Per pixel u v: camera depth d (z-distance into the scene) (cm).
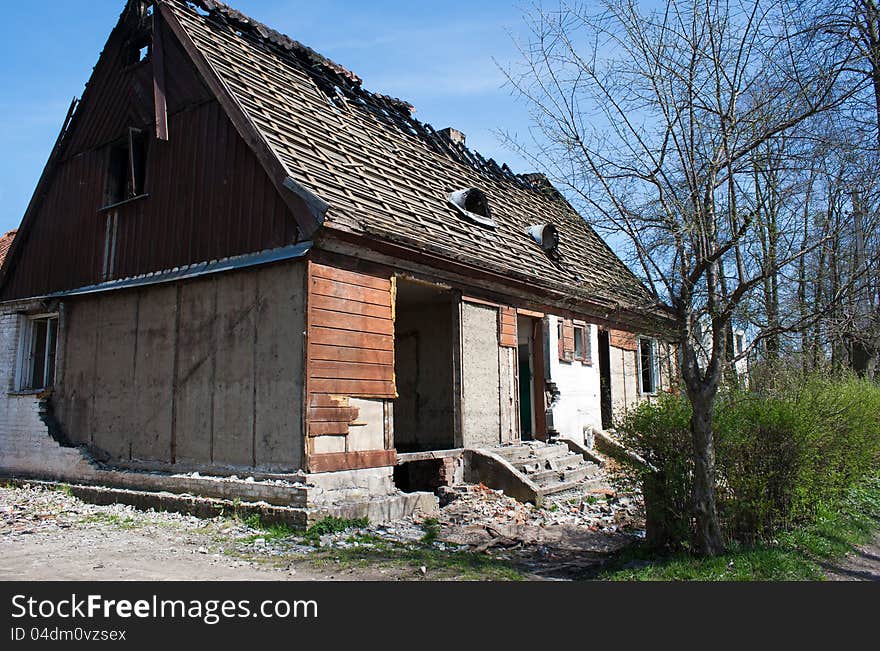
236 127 1005
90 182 1302
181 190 1107
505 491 1113
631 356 1859
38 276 1377
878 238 725
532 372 1462
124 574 607
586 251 1847
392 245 977
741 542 737
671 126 721
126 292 1155
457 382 1173
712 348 726
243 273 973
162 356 1072
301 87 1292
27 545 730
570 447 1459
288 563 659
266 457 901
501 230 1459
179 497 927
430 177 1396
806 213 744
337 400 902
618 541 874
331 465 878
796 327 682
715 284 708
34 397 1257
